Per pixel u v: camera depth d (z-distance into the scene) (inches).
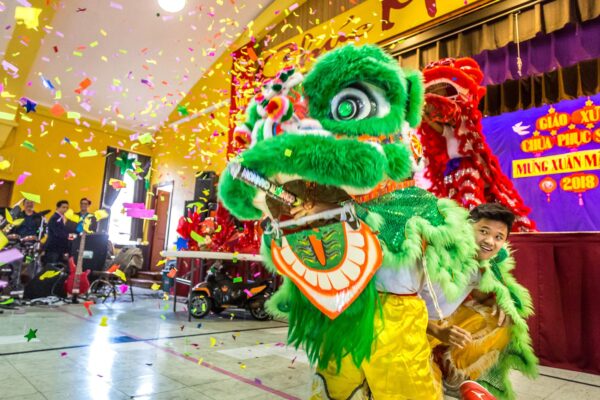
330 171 33.3
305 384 74.5
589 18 139.6
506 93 177.0
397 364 35.3
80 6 266.8
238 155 37.5
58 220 221.0
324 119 37.6
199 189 288.8
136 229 380.2
